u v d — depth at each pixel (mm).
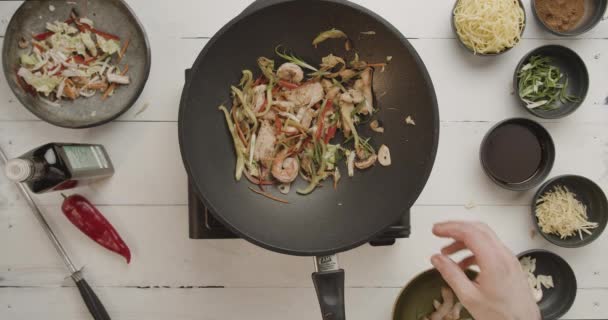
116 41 937
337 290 823
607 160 985
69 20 933
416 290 952
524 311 782
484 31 930
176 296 979
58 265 974
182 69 964
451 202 981
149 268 974
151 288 977
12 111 957
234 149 896
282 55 902
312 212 891
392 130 882
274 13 838
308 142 910
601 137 986
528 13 974
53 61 929
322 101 912
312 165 905
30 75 915
